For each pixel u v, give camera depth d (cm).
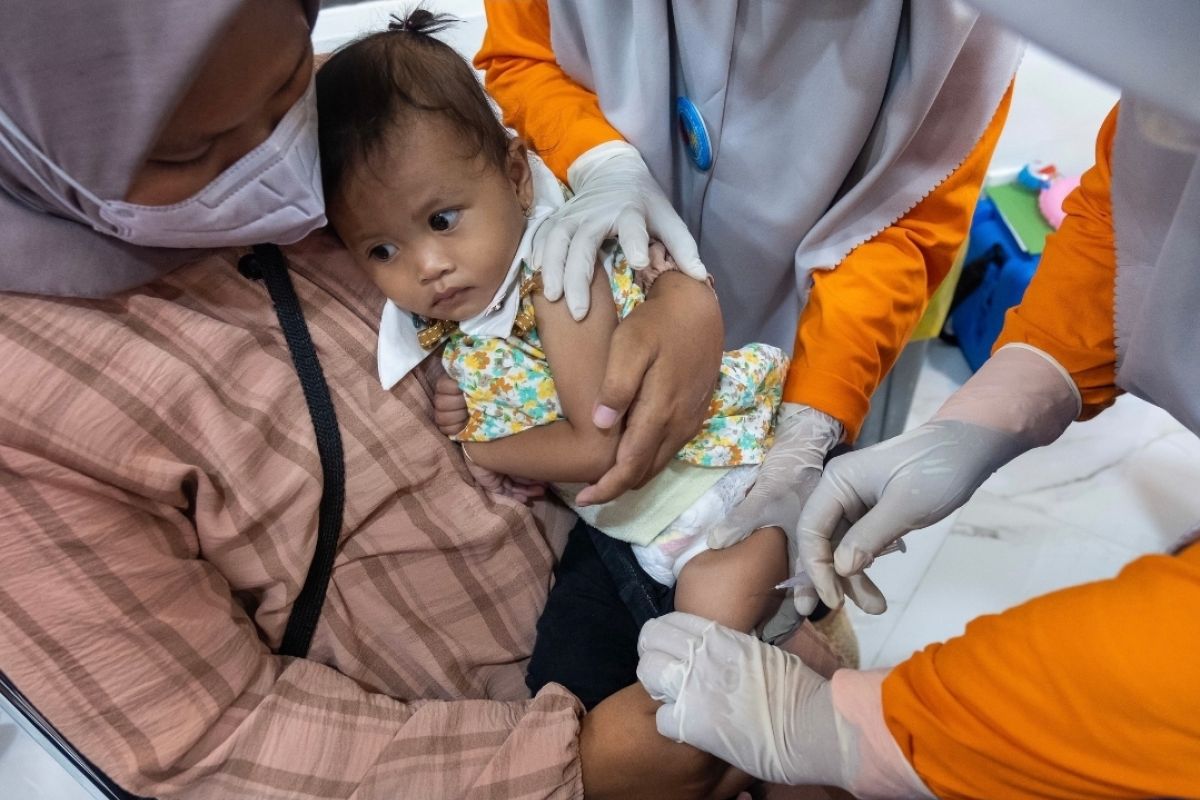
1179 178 70
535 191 91
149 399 65
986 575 169
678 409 79
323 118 73
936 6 79
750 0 88
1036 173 199
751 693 72
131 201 60
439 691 85
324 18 136
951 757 58
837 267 102
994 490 182
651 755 77
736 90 96
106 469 63
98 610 62
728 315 119
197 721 67
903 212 100
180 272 72
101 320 65
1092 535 174
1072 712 52
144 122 54
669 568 89
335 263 80
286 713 71
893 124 90
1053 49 41
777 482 92
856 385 101
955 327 209
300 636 78
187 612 67
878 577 170
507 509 86
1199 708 48
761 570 86
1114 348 85
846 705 67
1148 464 185
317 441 74
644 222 85
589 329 81
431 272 76
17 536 60
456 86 76
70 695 62
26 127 54
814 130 93
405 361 79
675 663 75
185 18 50
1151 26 41
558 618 89
